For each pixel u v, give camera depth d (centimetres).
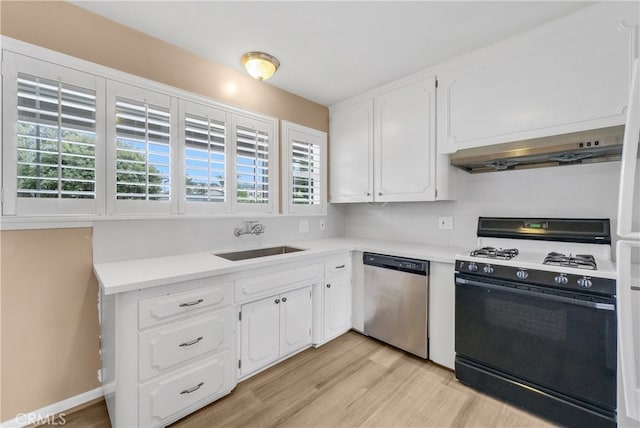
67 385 162
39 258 152
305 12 163
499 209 222
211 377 163
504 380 168
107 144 169
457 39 189
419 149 235
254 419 156
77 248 163
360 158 280
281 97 265
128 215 179
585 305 142
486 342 175
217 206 220
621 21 151
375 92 265
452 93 215
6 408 146
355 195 286
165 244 197
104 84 168
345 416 158
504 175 219
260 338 192
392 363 210
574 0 153
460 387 183
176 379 150
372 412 161
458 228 246
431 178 229
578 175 188
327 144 313
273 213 259
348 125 291
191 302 154
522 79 182
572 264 155
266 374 196
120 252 179
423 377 193
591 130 160
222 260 186
